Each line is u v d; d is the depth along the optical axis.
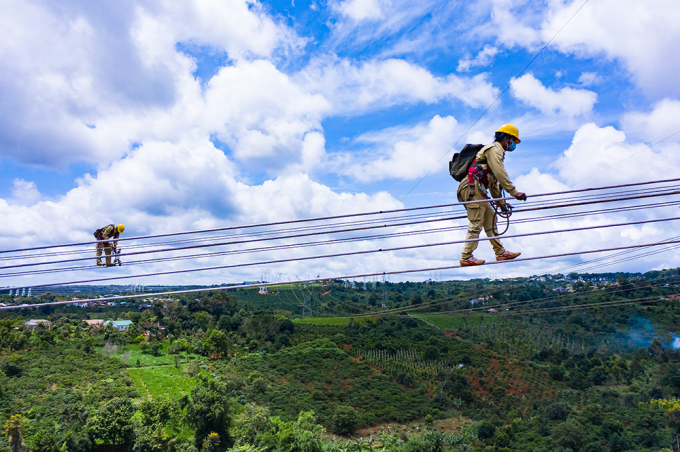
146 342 84.69
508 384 71.69
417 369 77.94
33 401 53.31
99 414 46.28
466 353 83.62
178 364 75.75
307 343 92.69
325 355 85.62
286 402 63.91
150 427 46.66
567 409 59.53
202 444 47.38
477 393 69.56
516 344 84.00
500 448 51.47
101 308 120.50
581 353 77.38
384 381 74.19
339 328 103.25
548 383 71.25
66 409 48.59
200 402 49.34
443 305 106.62
